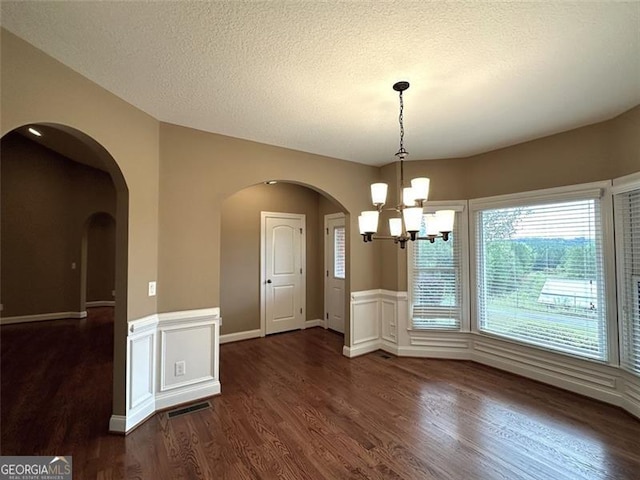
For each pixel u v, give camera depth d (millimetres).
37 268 5816
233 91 2234
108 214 6434
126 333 2316
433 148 3508
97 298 7430
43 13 1481
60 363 3648
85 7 1447
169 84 2135
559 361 3023
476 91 2238
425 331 3896
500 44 1717
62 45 1721
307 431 2314
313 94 2279
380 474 1869
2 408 2619
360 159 3947
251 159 3215
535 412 2584
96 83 2107
